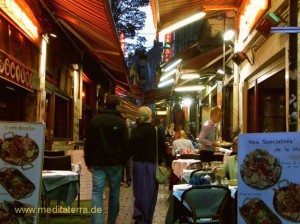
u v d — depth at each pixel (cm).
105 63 1259
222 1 812
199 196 371
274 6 617
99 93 1742
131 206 695
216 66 1239
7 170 377
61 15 811
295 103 406
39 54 793
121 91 2070
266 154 319
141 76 3130
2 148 378
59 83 1005
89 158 487
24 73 683
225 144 900
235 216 367
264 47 703
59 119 1098
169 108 3083
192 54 1248
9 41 619
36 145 381
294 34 411
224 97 1109
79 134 1295
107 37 834
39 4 745
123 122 494
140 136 524
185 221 405
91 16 720
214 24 1010
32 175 378
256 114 817
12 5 597
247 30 796
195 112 2034
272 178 317
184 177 561
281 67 634
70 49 1062
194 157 798
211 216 371
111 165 481
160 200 751
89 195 716
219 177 446
